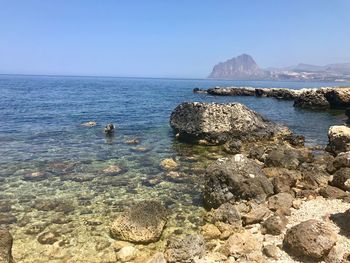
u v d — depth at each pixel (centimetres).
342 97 5188
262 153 2153
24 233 1192
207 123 2636
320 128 3475
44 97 6731
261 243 1067
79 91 9394
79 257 1048
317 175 1659
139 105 5534
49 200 1484
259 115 2997
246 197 1417
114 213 1367
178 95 8562
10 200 1476
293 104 6106
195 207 1438
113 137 2852
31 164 2009
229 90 8894
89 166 1995
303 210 1294
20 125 3322
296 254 975
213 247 1084
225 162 1534
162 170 1938
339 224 1133
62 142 2623
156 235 1147
